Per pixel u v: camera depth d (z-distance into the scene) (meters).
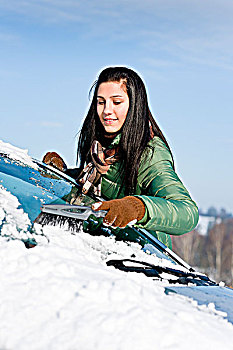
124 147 2.55
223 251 40.16
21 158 2.64
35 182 2.38
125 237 2.33
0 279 1.39
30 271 1.41
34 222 1.93
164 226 2.08
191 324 1.30
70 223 2.04
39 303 1.28
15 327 1.21
